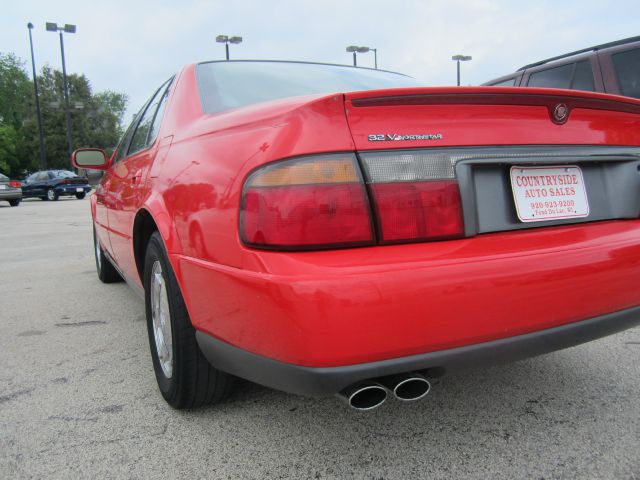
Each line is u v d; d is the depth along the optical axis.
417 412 2.13
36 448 1.92
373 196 1.48
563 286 1.60
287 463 1.80
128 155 3.24
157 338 2.32
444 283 1.44
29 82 55.97
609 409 2.12
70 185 24.80
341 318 1.36
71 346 3.03
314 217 1.43
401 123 1.55
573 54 6.08
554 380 2.39
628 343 2.82
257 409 2.19
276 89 2.39
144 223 2.57
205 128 1.96
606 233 1.79
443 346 1.46
